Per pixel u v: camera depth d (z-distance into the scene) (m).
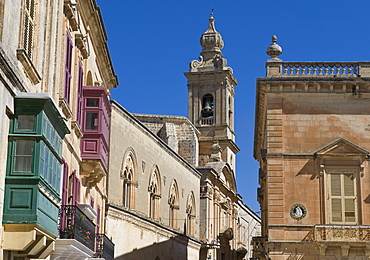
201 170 62.34
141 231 42.47
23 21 17.61
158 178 47.47
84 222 21.75
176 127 67.75
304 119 34.94
